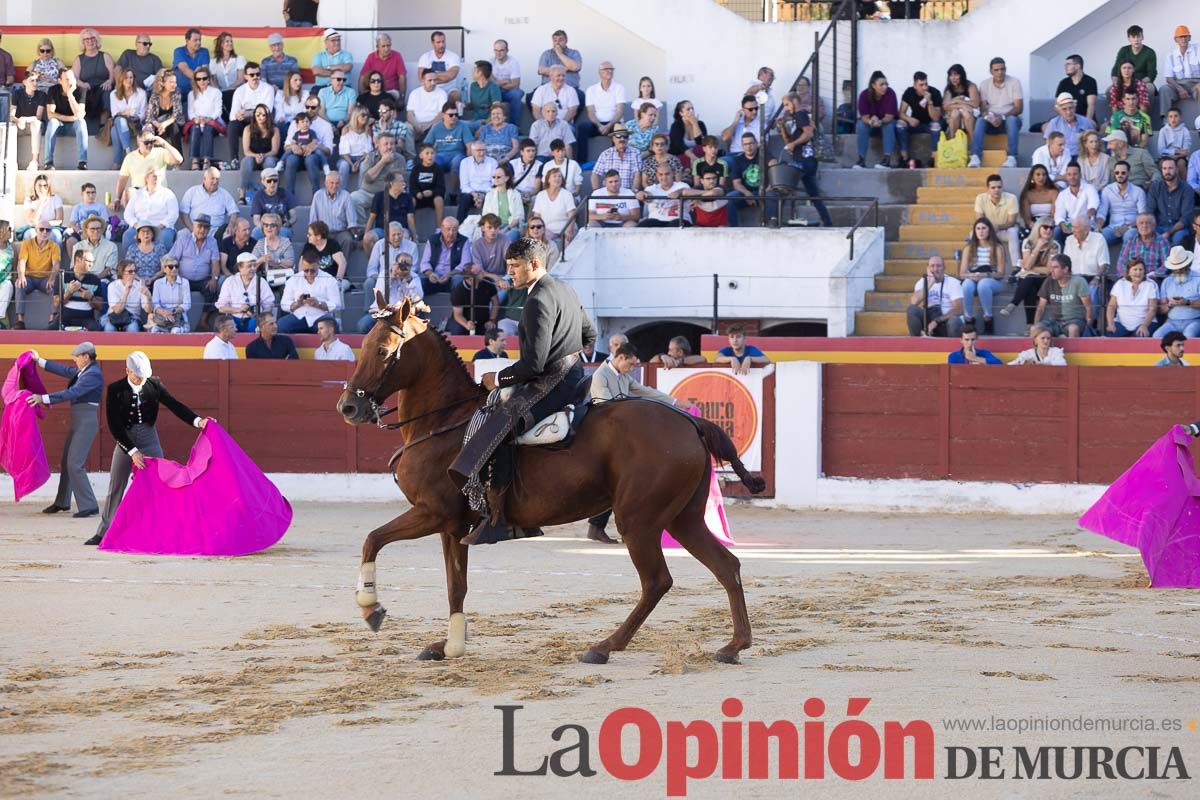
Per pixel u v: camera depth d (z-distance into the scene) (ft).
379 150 114.93
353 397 44.29
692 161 116.57
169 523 70.69
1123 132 110.93
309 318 103.50
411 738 34.24
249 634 48.67
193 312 108.27
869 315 103.71
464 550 45.06
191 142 122.83
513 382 43.04
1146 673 42.16
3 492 96.22
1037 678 41.19
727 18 130.82
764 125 114.32
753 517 89.92
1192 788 30.22
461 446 43.93
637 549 43.16
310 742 33.88
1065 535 80.33
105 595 57.41
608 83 125.39
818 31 129.18
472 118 124.88
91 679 41.34
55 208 116.37
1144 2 124.06
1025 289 100.01
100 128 128.06
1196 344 94.43
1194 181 106.63
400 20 138.21
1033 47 124.26
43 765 31.81
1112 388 90.27
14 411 88.63
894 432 93.71
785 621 51.93
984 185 113.50
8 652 45.44
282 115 124.47
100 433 98.43
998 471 92.22
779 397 94.58
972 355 94.58
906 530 82.89
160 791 29.84
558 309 43.34
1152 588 60.39
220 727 35.47
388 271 101.50
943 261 105.29
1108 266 100.48
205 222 109.60
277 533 71.56
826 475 94.79
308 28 132.98
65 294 105.91
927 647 46.52
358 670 42.57
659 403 44.29
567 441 43.14
